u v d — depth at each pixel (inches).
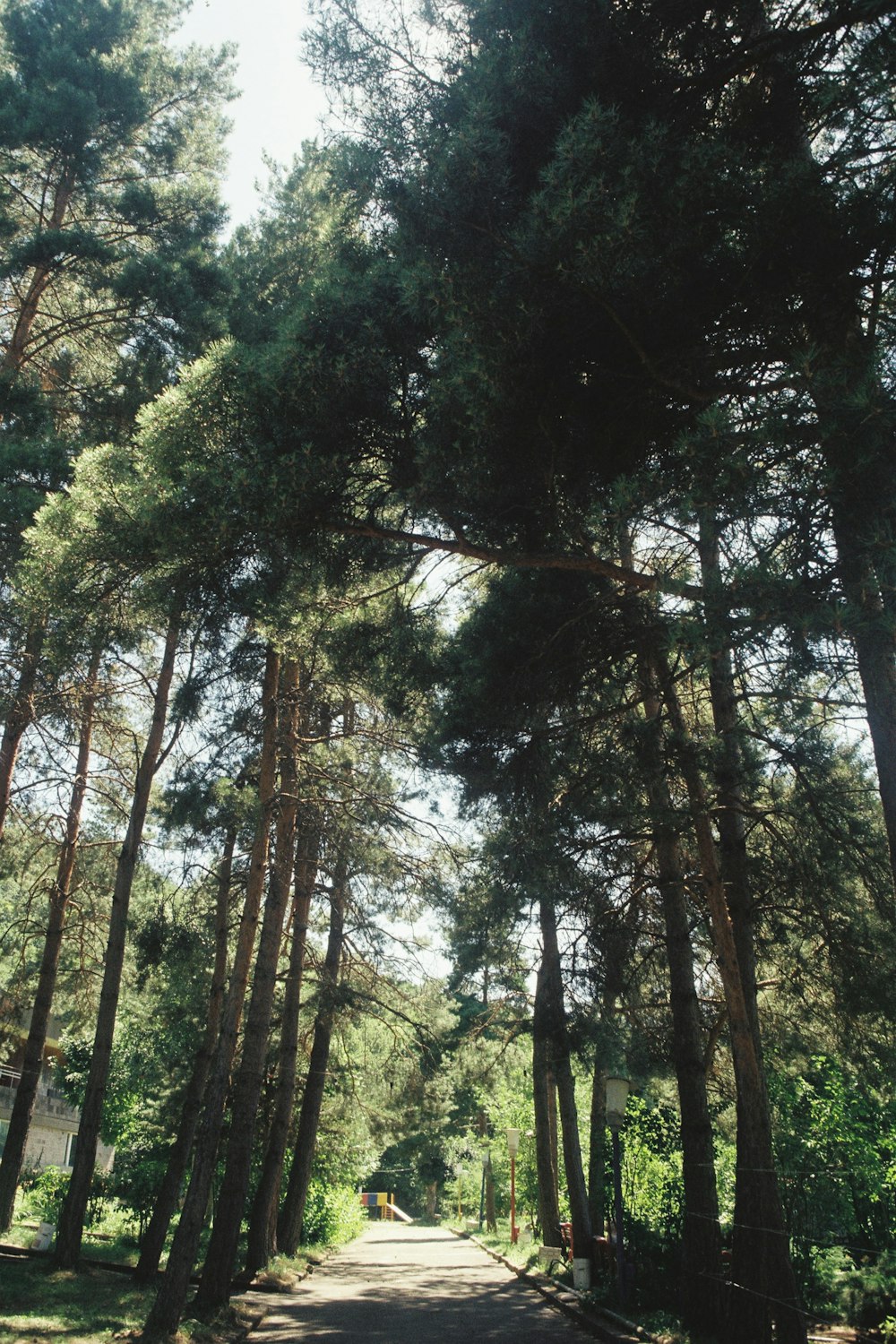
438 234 306.8
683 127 307.1
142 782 681.6
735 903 457.7
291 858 690.2
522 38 293.1
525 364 290.4
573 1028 596.4
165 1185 647.1
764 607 257.1
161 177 732.0
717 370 299.7
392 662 437.7
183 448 330.6
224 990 826.8
